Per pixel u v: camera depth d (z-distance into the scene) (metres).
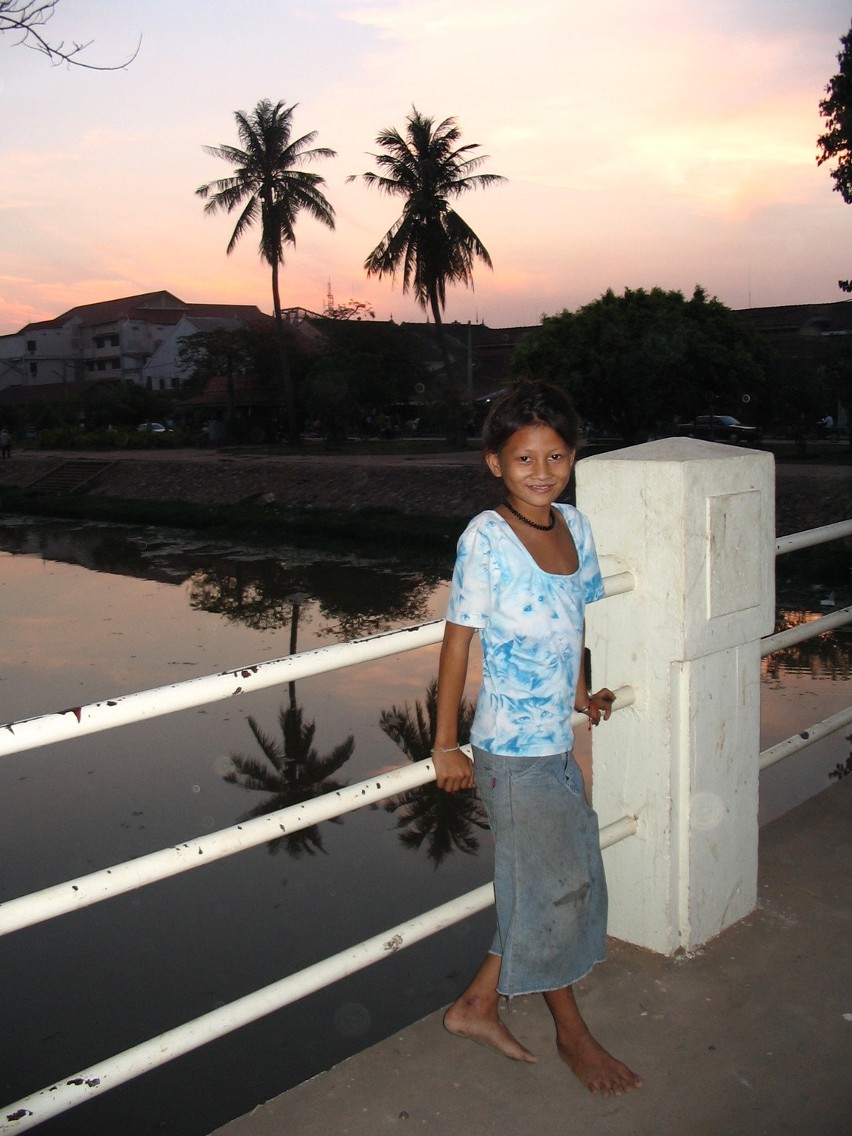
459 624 1.92
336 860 6.45
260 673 1.90
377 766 8.44
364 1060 2.15
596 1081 2.04
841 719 3.31
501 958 2.09
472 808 7.27
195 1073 4.23
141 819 7.37
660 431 27.69
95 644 13.97
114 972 5.10
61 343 76.44
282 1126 1.96
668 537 2.36
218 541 25.34
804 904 2.76
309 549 23.41
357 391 40.88
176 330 65.25
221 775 8.26
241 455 38.88
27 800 7.78
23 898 1.69
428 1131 1.94
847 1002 2.33
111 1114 3.98
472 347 58.34
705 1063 2.13
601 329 25.16
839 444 31.53
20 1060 4.36
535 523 1.97
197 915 5.72
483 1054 2.16
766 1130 1.94
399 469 28.17
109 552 24.02
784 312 45.56
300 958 5.17
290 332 47.47
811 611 14.04
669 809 2.47
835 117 23.09
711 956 2.53
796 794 6.67
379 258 34.47
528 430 1.89
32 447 51.78
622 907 2.60
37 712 10.69
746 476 2.49
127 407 56.75
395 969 4.95
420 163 33.38
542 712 1.96
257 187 38.97
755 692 2.65
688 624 2.37
